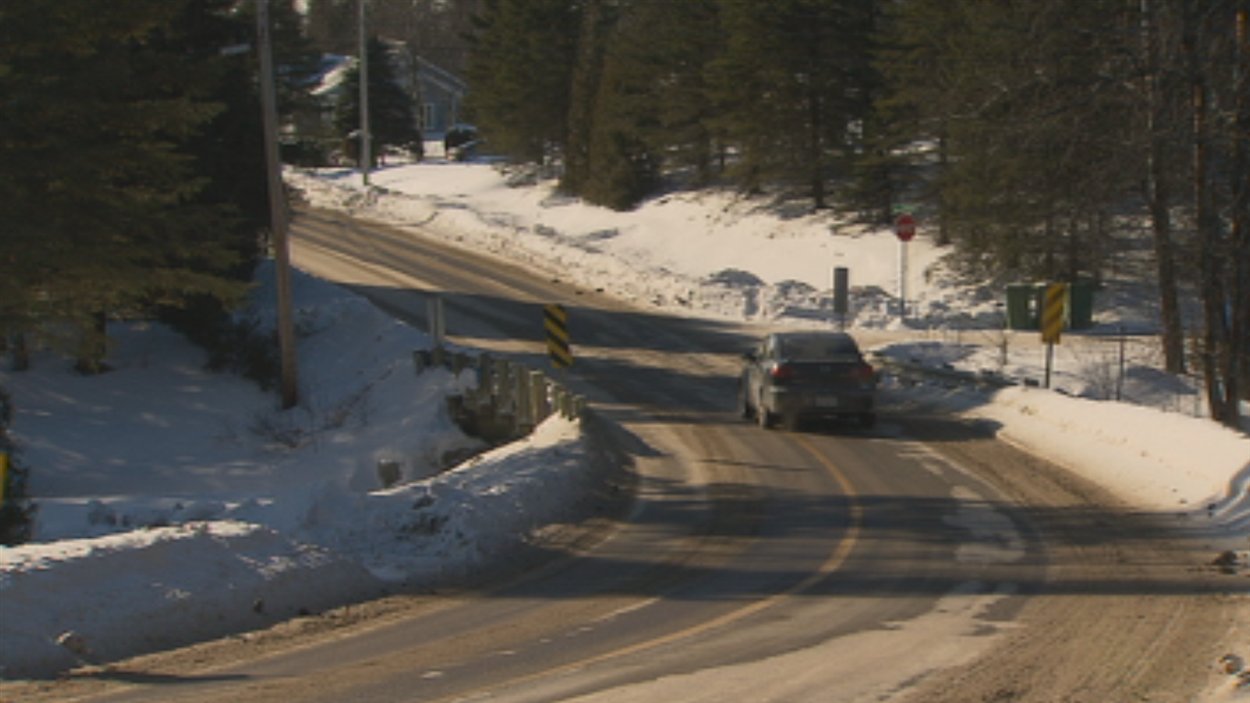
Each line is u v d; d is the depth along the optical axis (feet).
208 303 426.10
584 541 180.45
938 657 112.47
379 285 560.20
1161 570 150.20
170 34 277.23
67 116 226.17
